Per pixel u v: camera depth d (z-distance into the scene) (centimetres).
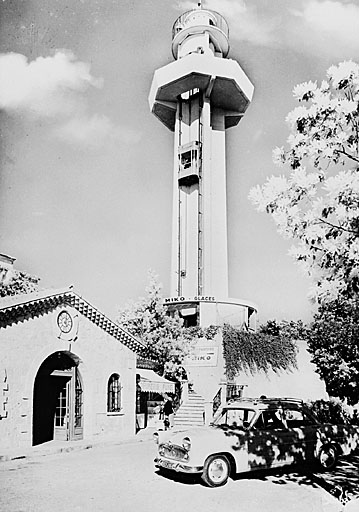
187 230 3139
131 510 870
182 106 3197
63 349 1883
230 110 3177
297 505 853
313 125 779
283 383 1700
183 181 3175
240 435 1045
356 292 730
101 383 2023
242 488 987
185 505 892
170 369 2327
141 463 1355
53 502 933
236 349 2027
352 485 987
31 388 1761
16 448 1673
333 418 1434
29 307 1766
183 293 3042
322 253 733
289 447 1080
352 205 723
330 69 792
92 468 1296
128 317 2500
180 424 2105
